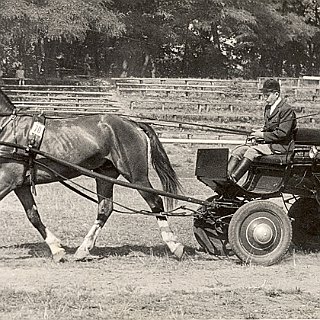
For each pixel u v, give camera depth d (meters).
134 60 58.09
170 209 11.98
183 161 29.58
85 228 14.77
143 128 11.90
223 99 46.81
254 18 54.72
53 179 11.53
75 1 45.19
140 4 56.25
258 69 65.62
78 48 57.25
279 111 11.84
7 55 52.09
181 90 46.50
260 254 11.36
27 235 13.85
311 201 12.98
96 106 43.16
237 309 8.60
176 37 56.38
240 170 11.64
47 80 48.81
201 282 10.15
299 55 67.69
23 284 9.84
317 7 65.56
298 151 11.95
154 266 11.18
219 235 12.27
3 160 11.17
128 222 15.66
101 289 9.58
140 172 11.75
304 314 8.43
